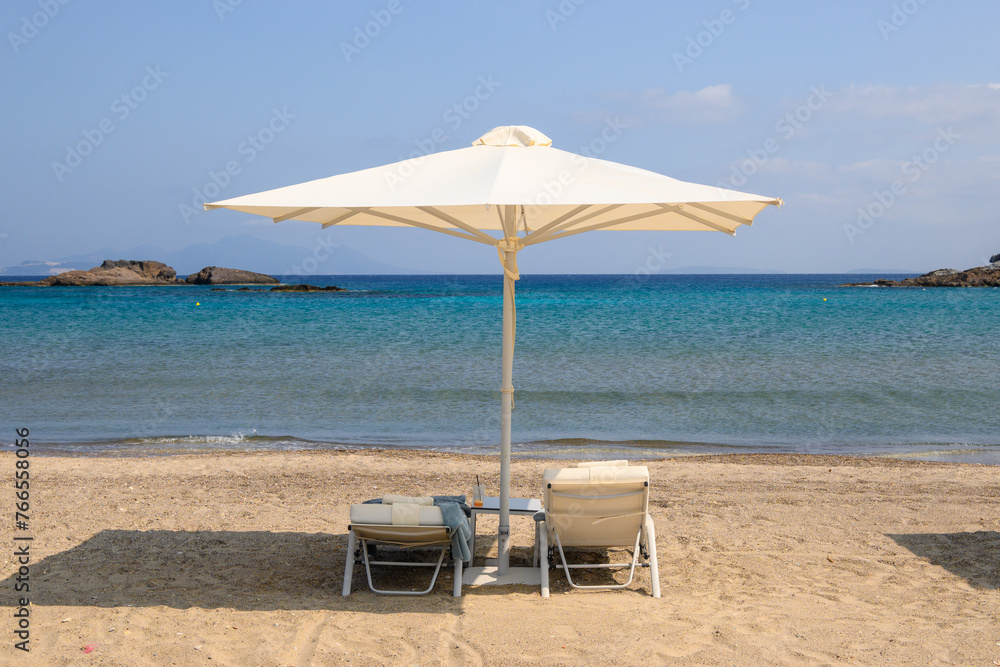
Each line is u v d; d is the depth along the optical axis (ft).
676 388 45.21
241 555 16.38
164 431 33.83
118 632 11.82
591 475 14.16
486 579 15.03
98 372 51.26
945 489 23.07
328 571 15.51
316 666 10.69
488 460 27.91
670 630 12.12
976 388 44.96
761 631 12.09
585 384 46.68
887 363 55.21
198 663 10.74
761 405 40.29
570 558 16.78
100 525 18.47
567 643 11.55
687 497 22.09
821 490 22.94
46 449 29.86
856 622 12.51
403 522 13.61
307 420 36.76
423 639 11.68
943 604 13.47
